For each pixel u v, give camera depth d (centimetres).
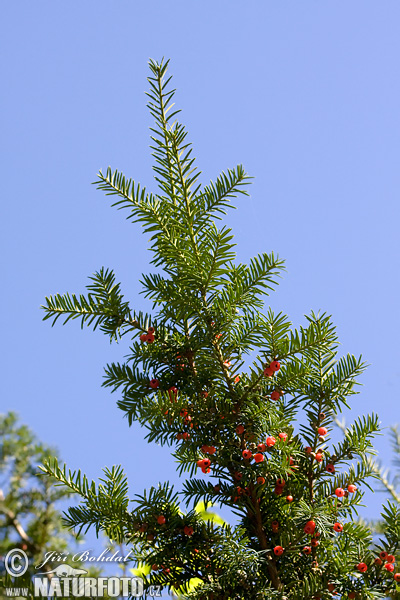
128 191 149
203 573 143
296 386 150
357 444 150
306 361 149
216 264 147
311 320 148
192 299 148
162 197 150
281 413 148
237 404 146
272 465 143
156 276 151
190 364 150
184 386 149
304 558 144
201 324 149
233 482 146
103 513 143
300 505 143
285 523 145
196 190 149
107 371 150
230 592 140
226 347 149
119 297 150
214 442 146
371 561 145
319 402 151
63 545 146
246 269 149
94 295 150
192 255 148
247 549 140
